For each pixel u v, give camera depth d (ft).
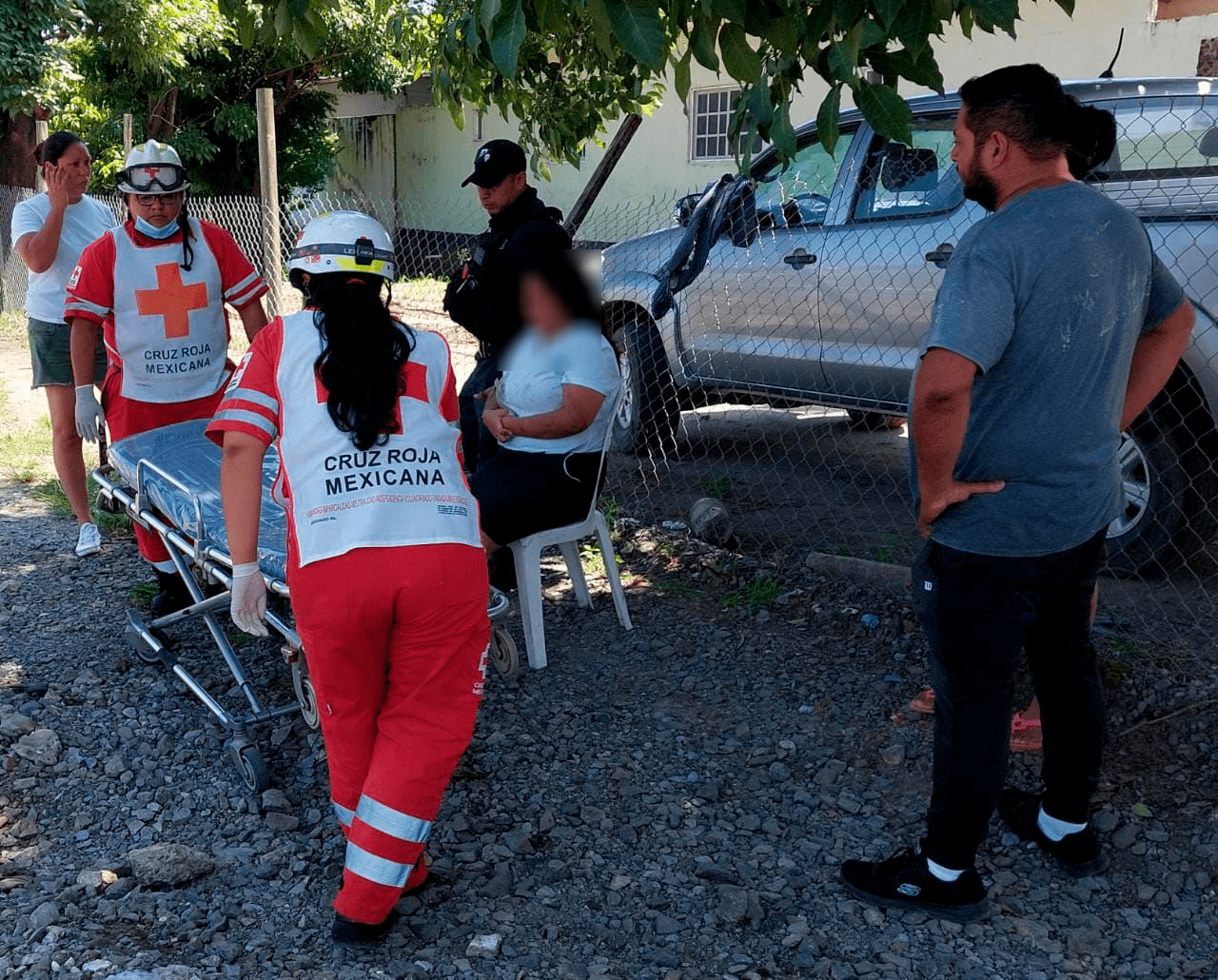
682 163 49.06
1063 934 9.43
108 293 13.93
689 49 9.62
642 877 10.15
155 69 53.93
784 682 13.64
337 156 72.28
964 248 8.38
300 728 12.37
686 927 9.52
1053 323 8.22
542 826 10.82
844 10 8.83
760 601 15.76
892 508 19.48
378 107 66.18
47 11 44.16
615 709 13.08
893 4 8.52
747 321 19.92
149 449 13.46
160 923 9.37
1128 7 33.65
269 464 13.62
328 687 8.89
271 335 8.80
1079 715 9.74
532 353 13.24
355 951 9.07
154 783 11.47
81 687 13.28
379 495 8.55
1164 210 14.53
